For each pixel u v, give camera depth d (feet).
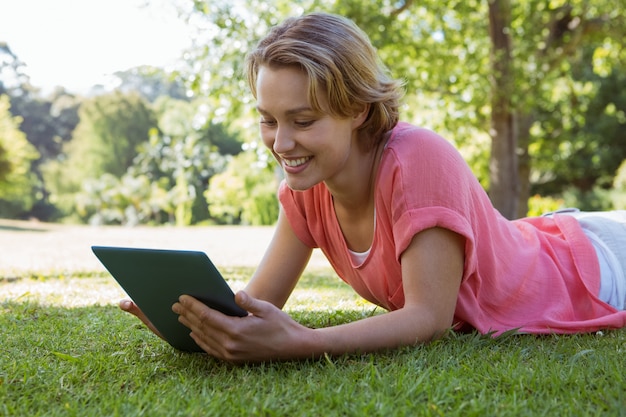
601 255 7.67
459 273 6.03
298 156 5.69
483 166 42.83
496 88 30.32
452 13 33.35
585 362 5.41
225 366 5.62
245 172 70.38
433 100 35.01
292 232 7.24
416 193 5.96
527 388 4.75
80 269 16.58
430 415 4.23
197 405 4.49
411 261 5.96
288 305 9.39
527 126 39.93
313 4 28.40
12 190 80.74
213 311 5.29
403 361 5.39
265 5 28.68
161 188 80.23
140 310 6.08
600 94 61.93
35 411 4.65
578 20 34.96
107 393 4.90
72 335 7.11
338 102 5.63
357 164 6.29
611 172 63.98
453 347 5.90
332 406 4.46
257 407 4.44
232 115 30.22
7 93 118.62
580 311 7.34
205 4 28.40
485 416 4.23
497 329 6.68
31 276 14.66
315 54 5.46
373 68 5.90
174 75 29.78
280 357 5.42
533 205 44.14
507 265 6.98
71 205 96.22
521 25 34.09
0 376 5.32
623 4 33.06
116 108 102.53
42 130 116.78
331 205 6.75
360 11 28.07
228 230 47.03
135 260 5.19
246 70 6.03
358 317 8.16
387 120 6.18
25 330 7.41
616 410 4.20
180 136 85.25
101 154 100.32
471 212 6.39
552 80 35.78
